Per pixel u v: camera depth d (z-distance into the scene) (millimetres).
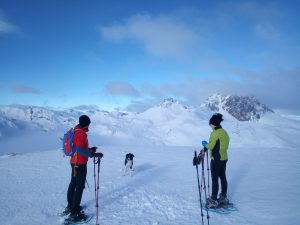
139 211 4402
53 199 5070
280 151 12359
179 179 6664
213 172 4422
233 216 4129
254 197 5055
